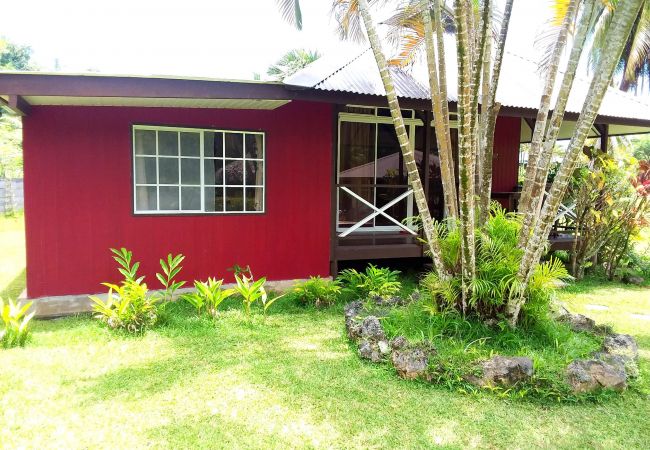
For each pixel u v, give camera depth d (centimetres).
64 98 483
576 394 326
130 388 331
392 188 776
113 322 452
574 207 770
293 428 282
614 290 698
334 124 638
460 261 398
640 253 880
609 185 734
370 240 709
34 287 526
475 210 431
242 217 604
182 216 577
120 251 554
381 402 317
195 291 581
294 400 318
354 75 618
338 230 746
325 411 304
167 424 283
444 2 586
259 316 514
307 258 637
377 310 475
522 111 668
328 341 439
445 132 423
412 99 600
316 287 561
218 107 580
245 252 608
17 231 1262
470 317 404
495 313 398
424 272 724
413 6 612
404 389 337
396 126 389
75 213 536
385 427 286
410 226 729
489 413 305
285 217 624
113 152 545
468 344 373
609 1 764
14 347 405
